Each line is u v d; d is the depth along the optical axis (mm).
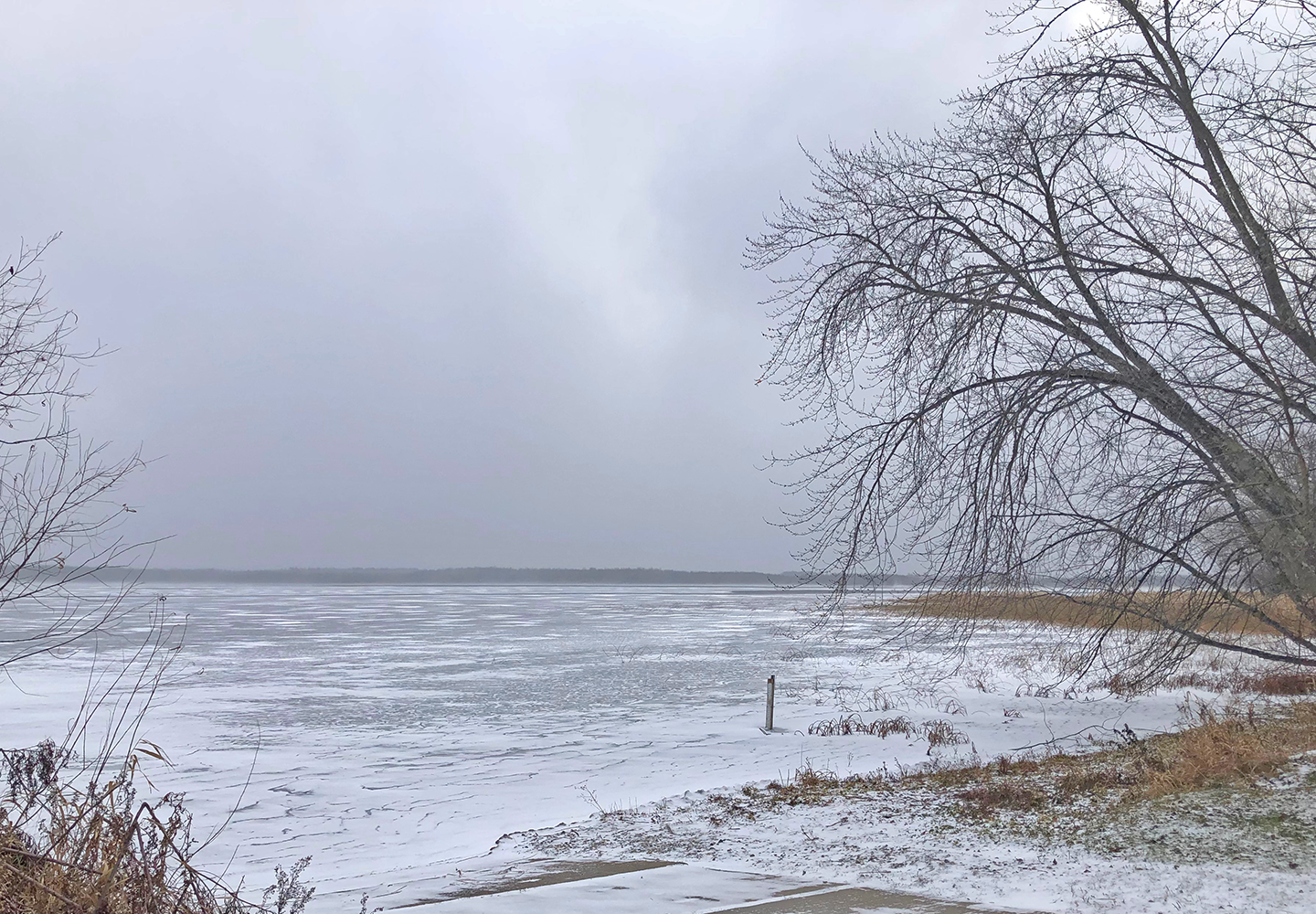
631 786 14969
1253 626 10016
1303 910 6082
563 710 24188
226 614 76875
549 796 14398
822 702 25125
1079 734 17469
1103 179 9742
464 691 28219
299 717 23031
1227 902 6371
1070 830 8930
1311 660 9852
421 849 11281
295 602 108625
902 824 9953
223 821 12906
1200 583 9562
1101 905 6559
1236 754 10969
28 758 6000
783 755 17391
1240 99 9047
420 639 50594
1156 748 13492
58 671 31781
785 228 10531
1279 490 8750
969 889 7172
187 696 26734
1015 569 9539
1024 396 9477
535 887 7535
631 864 8703
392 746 19062
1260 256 8812
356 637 51688
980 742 17594
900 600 10156
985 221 10211
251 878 9711
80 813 5629
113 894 5270
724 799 12531
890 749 17578
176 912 5543
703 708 24328
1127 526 9500
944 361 9680
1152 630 9875
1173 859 7590
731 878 7766
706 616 77688
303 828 12562
